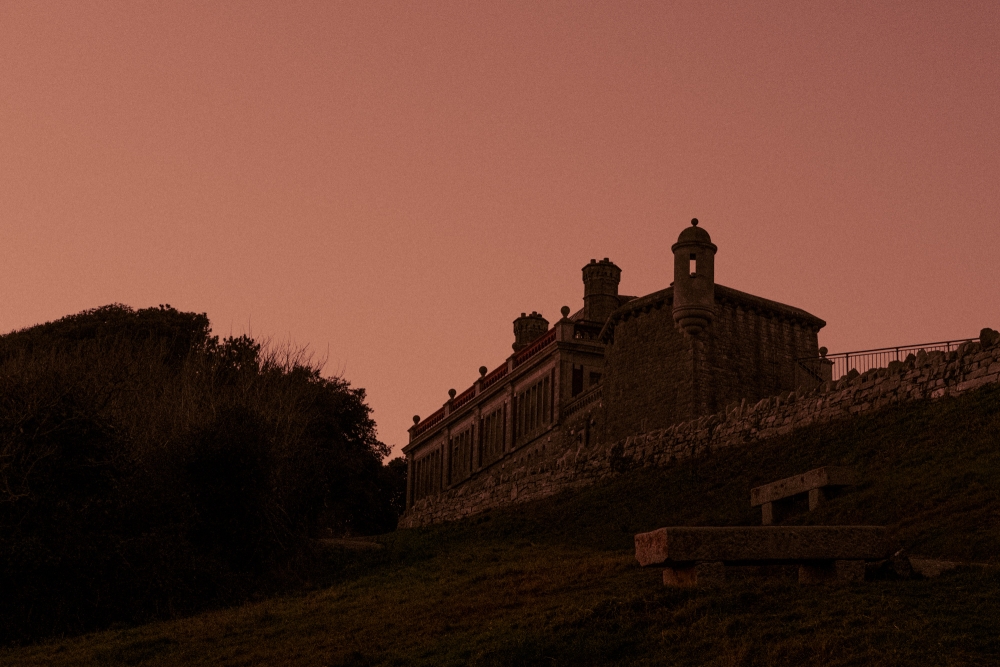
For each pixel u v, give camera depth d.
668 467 33.47
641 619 14.45
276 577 27.64
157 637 20.39
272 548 28.25
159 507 27.19
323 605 22.00
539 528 33.09
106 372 34.59
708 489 29.64
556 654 14.05
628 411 43.81
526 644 14.41
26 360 37.56
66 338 50.56
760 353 42.62
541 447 53.69
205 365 36.88
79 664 18.66
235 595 25.80
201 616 23.33
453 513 45.12
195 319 53.94
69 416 26.30
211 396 31.34
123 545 24.88
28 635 22.58
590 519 31.84
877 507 21.33
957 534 17.86
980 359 26.20
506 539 32.34
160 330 51.72
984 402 25.02
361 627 18.64
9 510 24.25
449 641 15.89
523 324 67.19
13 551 23.12
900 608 13.21
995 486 19.73
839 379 30.12
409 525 49.38
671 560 15.17
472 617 17.45
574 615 15.18
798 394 31.19
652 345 43.16
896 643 12.12
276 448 31.34
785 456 28.86
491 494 42.09
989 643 11.77
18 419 25.39
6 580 23.02
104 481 26.41
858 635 12.49
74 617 23.45
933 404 26.75
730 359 41.69
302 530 30.41
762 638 13.03
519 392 58.84
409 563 27.44
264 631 19.80
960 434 24.09
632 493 32.59
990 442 22.70
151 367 37.06
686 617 14.18
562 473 37.97
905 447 25.09
